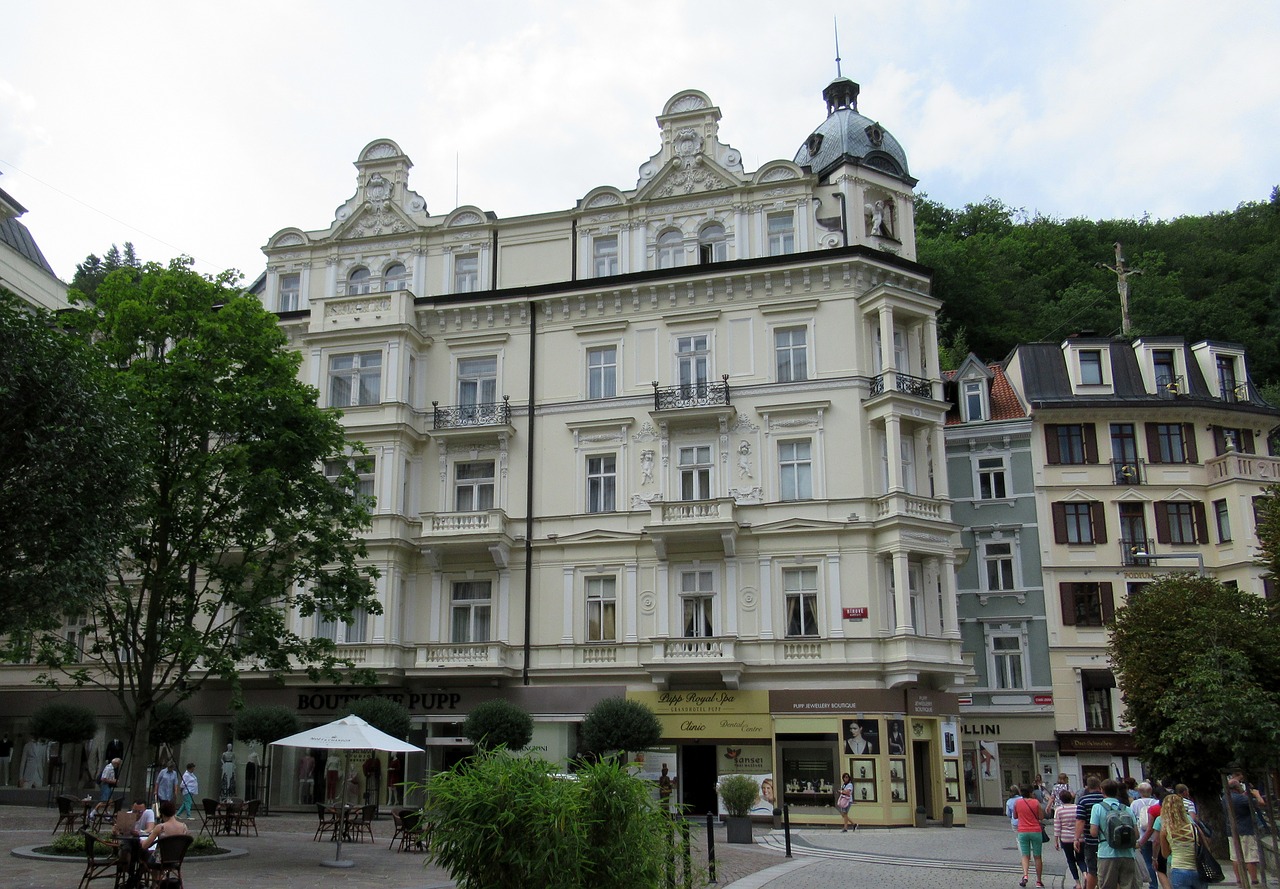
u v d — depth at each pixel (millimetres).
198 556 24047
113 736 38781
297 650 24672
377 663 36281
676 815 11977
